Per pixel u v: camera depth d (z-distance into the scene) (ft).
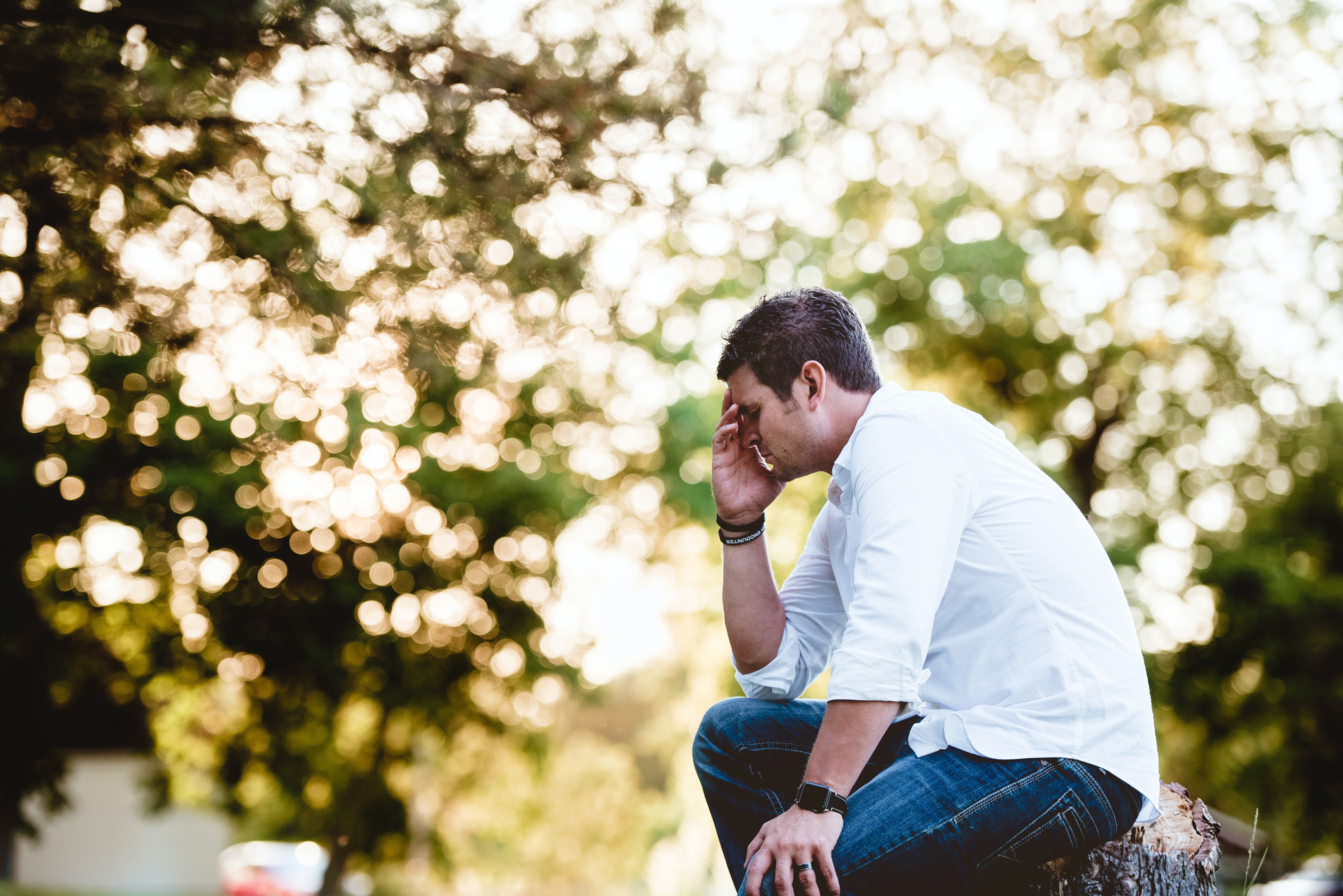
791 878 6.04
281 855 88.74
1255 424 60.23
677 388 52.26
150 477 40.40
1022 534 6.55
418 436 43.86
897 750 7.62
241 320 20.59
